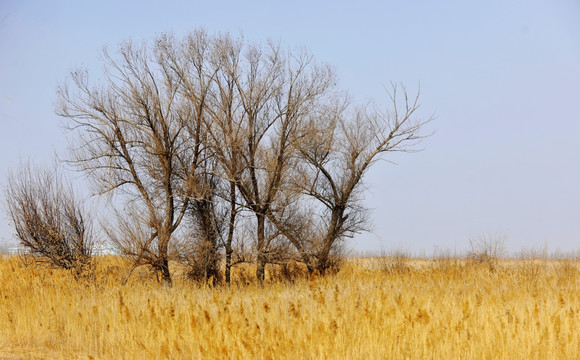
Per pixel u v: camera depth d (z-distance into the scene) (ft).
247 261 93.30
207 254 88.99
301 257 94.73
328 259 96.89
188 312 50.19
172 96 91.20
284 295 64.44
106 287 70.23
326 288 69.10
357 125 101.04
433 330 43.37
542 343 41.81
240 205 93.81
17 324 52.54
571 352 41.24
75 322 51.62
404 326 44.70
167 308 53.21
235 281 92.79
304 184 95.96
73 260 83.82
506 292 64.13
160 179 88.94
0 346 47.65
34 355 44.91
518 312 48.62
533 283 71.97
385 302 51.80
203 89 90.74
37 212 84.07
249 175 94.32
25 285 74.02
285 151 95.61
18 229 83.71
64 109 87.15
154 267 86.43
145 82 89.71
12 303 59.93
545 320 46.62
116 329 49.98
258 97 94.22
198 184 90.17
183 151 92.48
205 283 79.97
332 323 43.27
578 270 85.30
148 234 86.63
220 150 91.56
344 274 94.48
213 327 45.75
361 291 64.59
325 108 99.71
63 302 58.29
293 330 44.27
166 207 88.28
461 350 40.83
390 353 40.11
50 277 79.77
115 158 88.63
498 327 44.50
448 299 56.13
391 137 101.04
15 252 85.87
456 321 45.85
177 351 42.16
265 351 40.16
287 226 94.48
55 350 47.01
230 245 93.15
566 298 59.26
